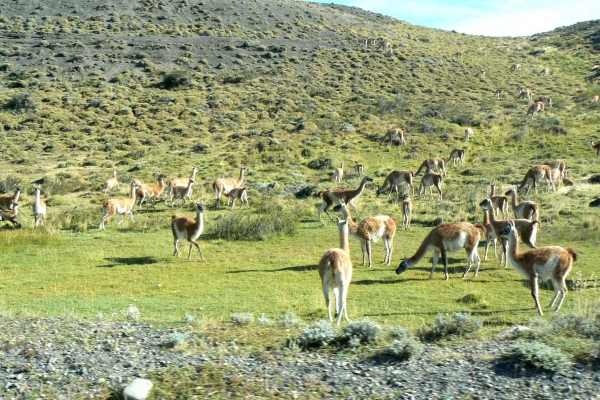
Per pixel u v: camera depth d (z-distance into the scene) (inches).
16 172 1489.9
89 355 322.0
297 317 410.6
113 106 2112.5
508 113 2007.9
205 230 898.7
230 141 1785.2
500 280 555.5
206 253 739.4
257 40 2947.8
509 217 933.2
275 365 299.3
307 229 904.3
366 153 1615.4
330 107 2097.7
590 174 1299.2
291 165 1514.5
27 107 2050.9
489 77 2637.8
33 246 797.9
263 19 3302.2
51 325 375.6
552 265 421.1
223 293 533.6
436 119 1888.5
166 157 1627.7
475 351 305.3
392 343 306.0
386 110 2026.3
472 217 930.1
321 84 2372.0
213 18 3221.0
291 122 1943.9
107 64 2583.7
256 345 326.6
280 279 586.9
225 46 2817.4
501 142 1663.4
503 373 275.9
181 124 1962.4
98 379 293.4
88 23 3011.8
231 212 1064.8
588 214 906.1
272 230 850.1
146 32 2960.1
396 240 801.6
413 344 300.5
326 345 321.4
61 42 2736.2
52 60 2554.1
